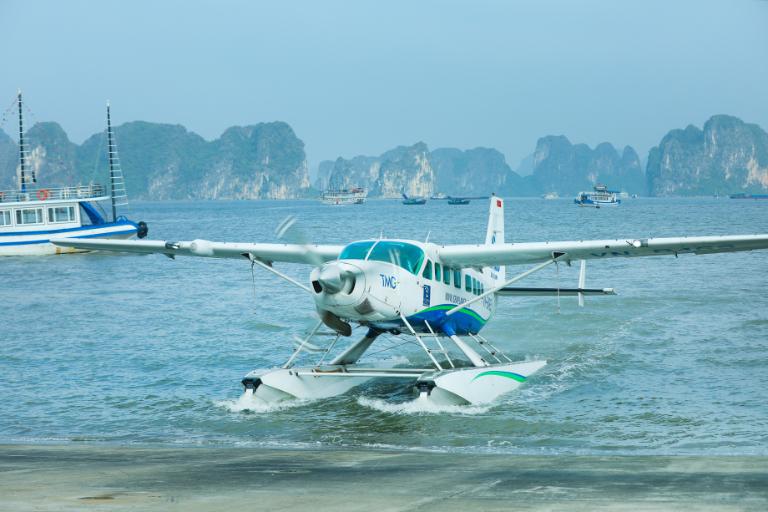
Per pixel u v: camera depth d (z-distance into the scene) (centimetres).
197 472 1392
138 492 1191
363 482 1273
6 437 2002
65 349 3309
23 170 10294
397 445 1848
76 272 7081
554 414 2141
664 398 2283
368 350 3259
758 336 3241
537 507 1049
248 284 5688
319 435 1970
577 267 6412
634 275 5794
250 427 2075
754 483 1229
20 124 10350
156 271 6975
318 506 1074
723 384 2433
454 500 1109
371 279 2217
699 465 1438
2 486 1255
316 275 2166
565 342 3319
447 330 2595
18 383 2667
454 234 11894
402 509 1050
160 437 1984
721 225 14162
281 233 2334
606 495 1134
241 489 1213
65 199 9019
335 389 2497
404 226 15238
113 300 4966
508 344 3331
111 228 9281
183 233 14712
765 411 2089
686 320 3728
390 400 2372
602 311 4122
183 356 3133
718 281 5300
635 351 3050
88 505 1087
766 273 5759
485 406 2262
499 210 3294
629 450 1748
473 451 1770
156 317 4184
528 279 5650
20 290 5691
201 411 2267
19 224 8731
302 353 3195
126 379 2725
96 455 1648
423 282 2409
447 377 2269
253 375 2330
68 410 2303
